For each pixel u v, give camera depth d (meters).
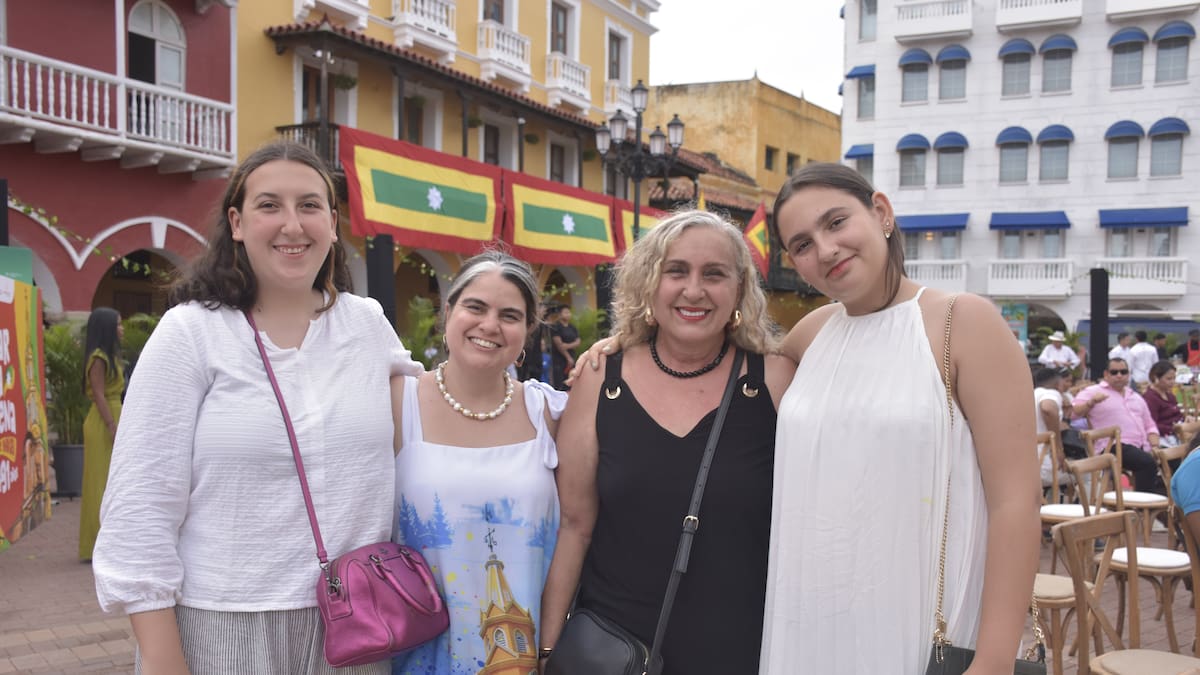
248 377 2.00
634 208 16.61
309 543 2.00
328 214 2.11
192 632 1.92
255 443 1.94
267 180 2.02
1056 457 6.93
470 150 18.02
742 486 2.25
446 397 2.40
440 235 12.36
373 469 2.12
